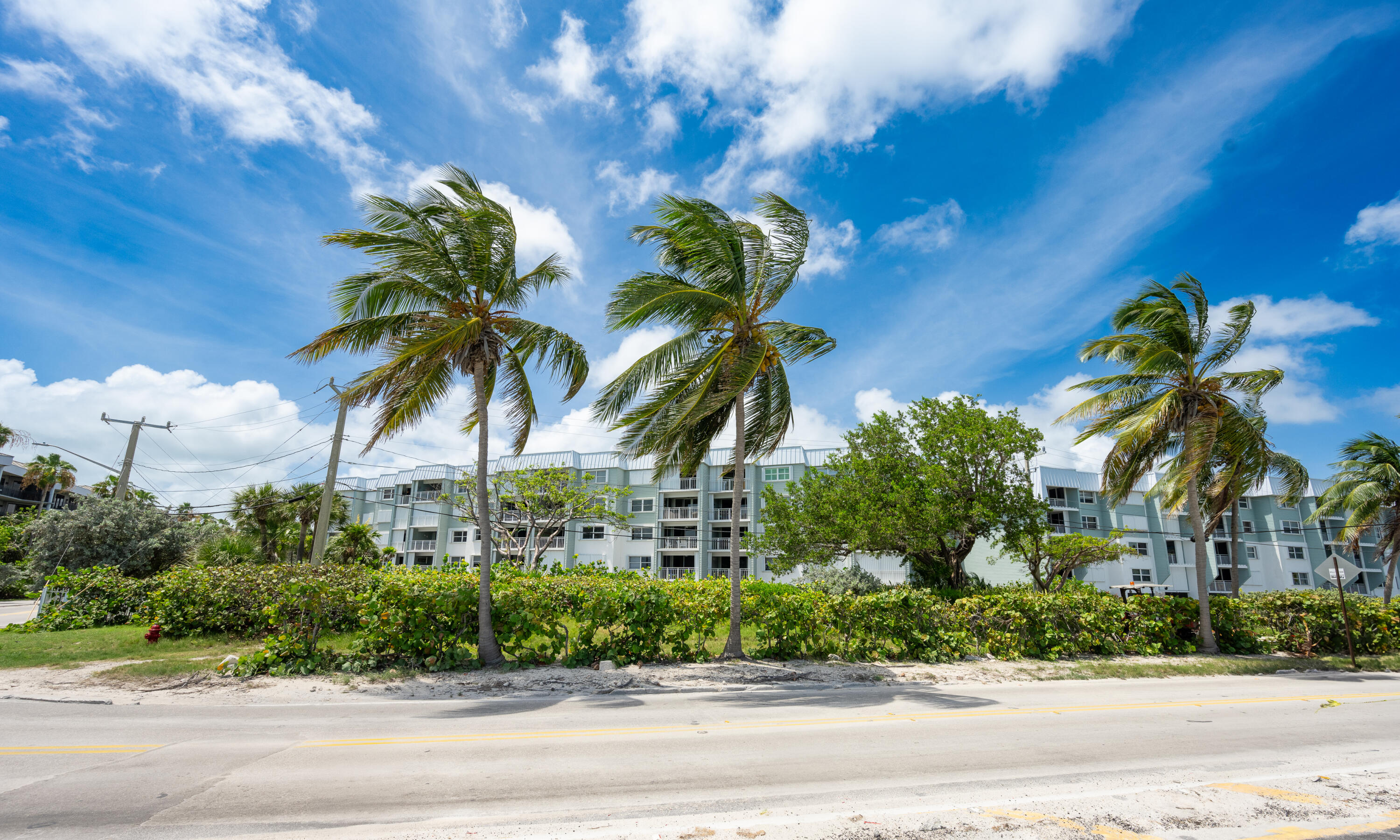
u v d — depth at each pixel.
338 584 11.74
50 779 5.50
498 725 7.88
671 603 12.77
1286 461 20.28
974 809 5.03
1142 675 13.23
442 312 12.15
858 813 4.89
